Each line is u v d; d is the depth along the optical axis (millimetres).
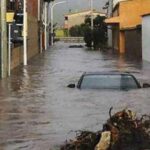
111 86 18844
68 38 139875
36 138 11047
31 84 23938
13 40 37812
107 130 8539
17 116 13977
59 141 10656
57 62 44625
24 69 35312
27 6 50500
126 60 47188
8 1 37031
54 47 89438
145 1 67250
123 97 17047
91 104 15844
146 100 16391
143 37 49500
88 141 8555
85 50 75000
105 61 45719
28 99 17859
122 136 8320
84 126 12148
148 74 30578
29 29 52344
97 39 85812
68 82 24859
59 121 12984
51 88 21531
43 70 34375
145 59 48312
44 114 14227
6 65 28234
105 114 13859
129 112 8695
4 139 11031
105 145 8266
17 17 43031
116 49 73812
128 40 62656
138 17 67375
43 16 82562
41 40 71250
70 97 17562
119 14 67938
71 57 53688
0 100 17719
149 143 8406
